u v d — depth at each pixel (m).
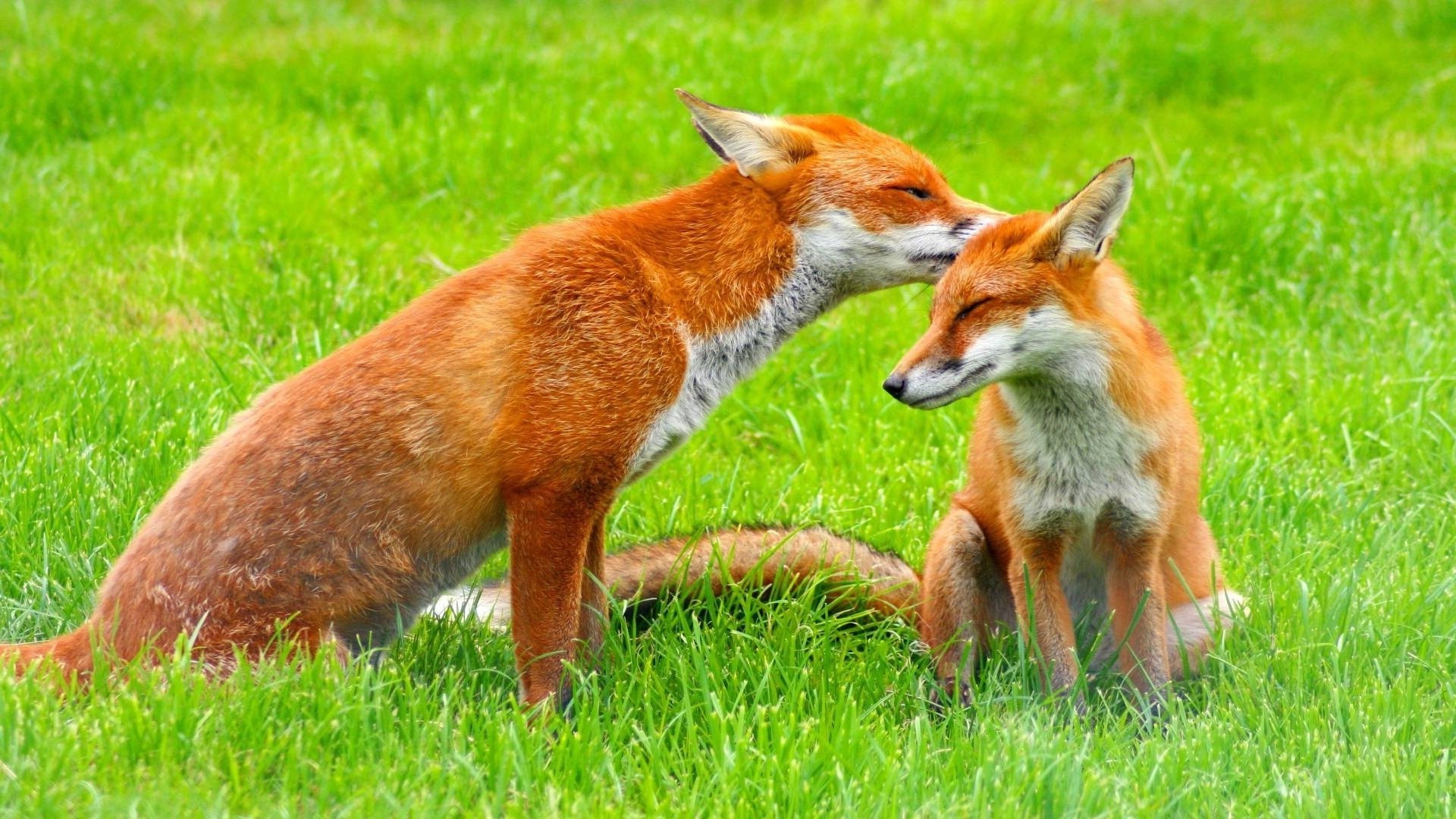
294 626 8.33
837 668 9.36
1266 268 16.64
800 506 12.16
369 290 15.59
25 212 17.08
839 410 14.07
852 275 9.54
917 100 22.31
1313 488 12.12
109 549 10.17
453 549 8.80
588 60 23.94
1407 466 12.73
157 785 6.91
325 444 8.34
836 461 13.20
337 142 20.19
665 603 10.26
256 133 20.36
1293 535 11.14
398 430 8.38
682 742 8.43
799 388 14.62
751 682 9.00
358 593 8.49
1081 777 7.56
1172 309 16.27
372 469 8.38
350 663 8.28
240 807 6.97
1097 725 8.72
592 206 18.81
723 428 13.85
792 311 9.43
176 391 12.77
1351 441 13.05
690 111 9.27
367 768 7.31
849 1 29.03
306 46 24.41
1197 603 9.55
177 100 21.39
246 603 8.23
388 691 8.33
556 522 8.54
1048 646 9.29
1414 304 15.44
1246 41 26.31
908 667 9.67
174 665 7.62
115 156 18.98
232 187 18.16
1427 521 11.53
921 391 8.88
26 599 9.61
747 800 7.41
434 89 21.80
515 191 19.08
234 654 8.10
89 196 17.77
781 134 9.33
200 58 23.31
